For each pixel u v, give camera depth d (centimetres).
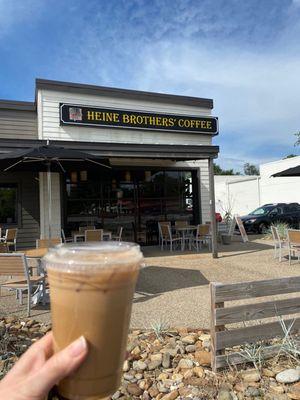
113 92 1276
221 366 351
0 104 1211
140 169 1348
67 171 1130
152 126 1316
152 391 328
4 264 555
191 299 623
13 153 785
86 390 87
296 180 2361
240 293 367
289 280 386
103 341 87
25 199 1229
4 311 568
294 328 390
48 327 482
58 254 90
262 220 1900
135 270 91
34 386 87
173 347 405
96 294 85
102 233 934
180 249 1255
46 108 1186
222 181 3206
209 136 1419
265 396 313
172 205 1412
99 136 1246
